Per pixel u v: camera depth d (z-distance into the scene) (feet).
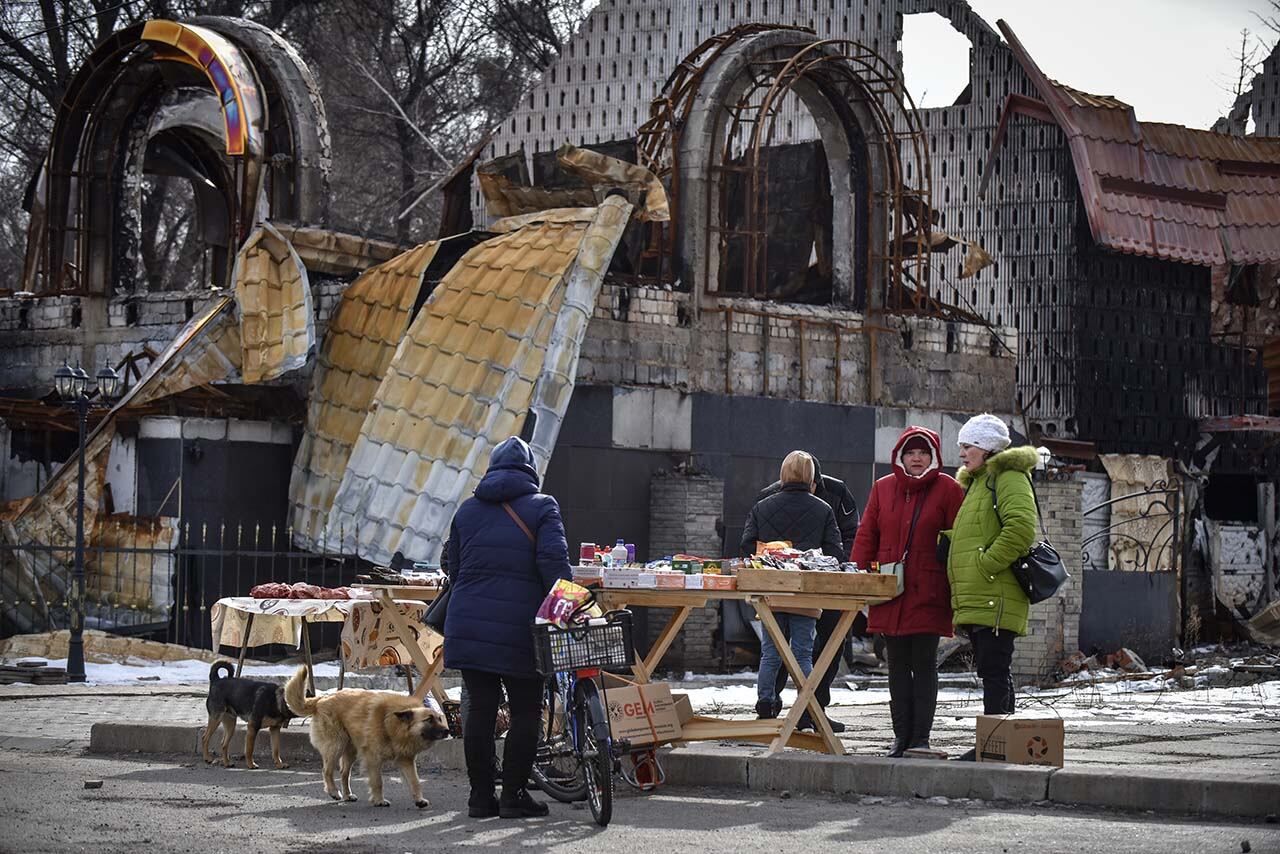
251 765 48.85
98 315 110.42
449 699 51.21
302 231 98.27
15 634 88.84
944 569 44.93
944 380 112.57
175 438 91.50
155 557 89.76
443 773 47.75
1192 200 133.69
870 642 100.78
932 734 53.98
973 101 138.21
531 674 38.29
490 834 35.78
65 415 100.58
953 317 115.44
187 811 39.11
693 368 100.99
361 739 40.55
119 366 102.58
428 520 86.63
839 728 51.62
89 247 111.24
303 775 47.19
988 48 138.21
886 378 109.50
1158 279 133.69
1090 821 36.81
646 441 97.91
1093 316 130.72
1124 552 117.80
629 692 42.83
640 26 161.17
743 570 43.75
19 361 113.29
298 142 106.01
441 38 201.36
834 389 107.14
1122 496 117.39
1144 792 38.55
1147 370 132.46
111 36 109.91
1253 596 127.85
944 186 138.41
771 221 119.03
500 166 100.17
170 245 194.49
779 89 102.17
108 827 35.99
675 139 103.14
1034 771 39.93
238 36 108.68
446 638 38.63
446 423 88.84
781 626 51.21
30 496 100.99
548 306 89.35
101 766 48.75
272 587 52.80
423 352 91.91
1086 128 130.41
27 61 172.76
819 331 106.83
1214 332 139.64
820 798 41.37
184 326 102.01
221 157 124.16
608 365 97.04
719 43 109.81
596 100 162.61
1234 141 139.03
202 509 91.97
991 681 44.83
